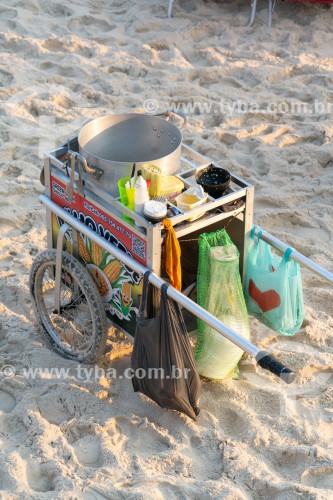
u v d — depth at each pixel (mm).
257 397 5641
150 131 5723
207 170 5547
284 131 7371
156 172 5387
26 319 6000
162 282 5305
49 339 5836
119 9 8641
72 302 5793
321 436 5465
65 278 5773
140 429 5488
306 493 5203
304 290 6191
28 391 5609
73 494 5172
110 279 5578
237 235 5609
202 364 5590
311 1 8195
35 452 5340
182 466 5328
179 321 5355
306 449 5383
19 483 5203
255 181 6922
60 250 5609
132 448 5418
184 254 5648
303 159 7121
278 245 5520
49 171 5641
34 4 8578
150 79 7801
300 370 5762
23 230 6594
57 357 5797
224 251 5414
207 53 8047
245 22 8398
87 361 5730
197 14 8500
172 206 5375
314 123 7414
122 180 5426
